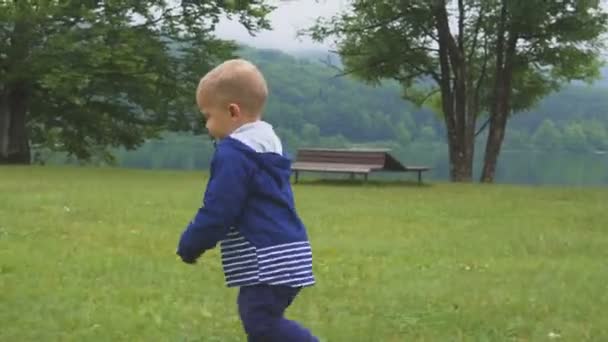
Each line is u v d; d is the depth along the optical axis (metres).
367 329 6.33
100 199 15.98
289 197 4.23
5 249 9.62
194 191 18.64
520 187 24.08
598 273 9.13
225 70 4.20
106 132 38.56
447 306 7.21
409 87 36.56
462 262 9.80
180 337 6.01
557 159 63.41
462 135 33.38
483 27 32.69
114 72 32.12
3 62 32.62
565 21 31.64
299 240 4.21
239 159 4.09
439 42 33.00
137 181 22.08
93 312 6.67
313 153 25.66
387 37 32.88
